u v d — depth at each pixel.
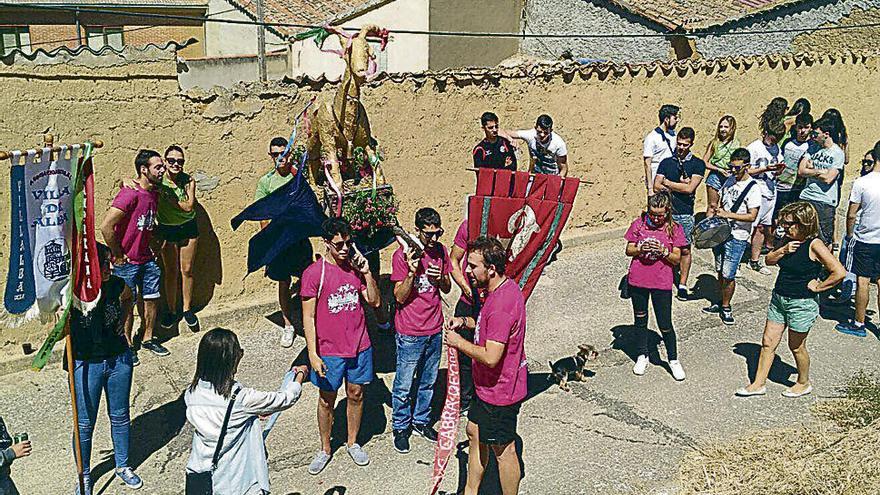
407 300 6.70
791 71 12.84
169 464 6.68
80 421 6.10
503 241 7.07
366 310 9.25
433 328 6.77
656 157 10.24
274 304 9.16
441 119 9.95
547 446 7.05
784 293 7.61
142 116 8.12
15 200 5.46
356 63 7.36
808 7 15.87
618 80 11.12
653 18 15.26
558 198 7.06
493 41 18.27
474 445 6.04
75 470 6.56
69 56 7.69
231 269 8.98
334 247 6.21
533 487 6.51
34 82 7.57
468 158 10.30
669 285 7.93
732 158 9.08
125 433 6.32
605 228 11.65
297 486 6.47
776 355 8.72
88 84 7.81
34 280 5.70
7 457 5.11
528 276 7.25
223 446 5.32
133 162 8.19
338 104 7.52
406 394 6.83
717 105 12.16
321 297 6.30
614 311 9.59
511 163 9.77
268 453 6.88
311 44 15.70
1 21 15.52
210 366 5.31
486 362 5.59
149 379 7.82
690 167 9.59
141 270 7.93
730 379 8.21
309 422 7.36
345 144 7.66
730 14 15.21
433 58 17.70
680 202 9.68
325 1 17.39
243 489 5.43
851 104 13.91
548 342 8.84
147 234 7.85
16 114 7.54
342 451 6.95
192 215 8.22
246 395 5.35
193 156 8.48
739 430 7.34
